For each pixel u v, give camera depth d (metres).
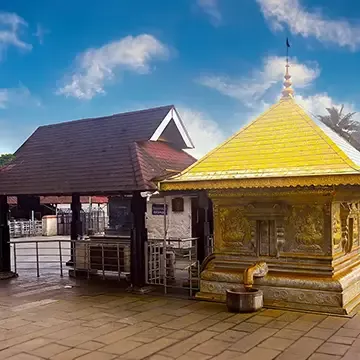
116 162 10.17
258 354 5.66
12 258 16.44
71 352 5.87
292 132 8.55
